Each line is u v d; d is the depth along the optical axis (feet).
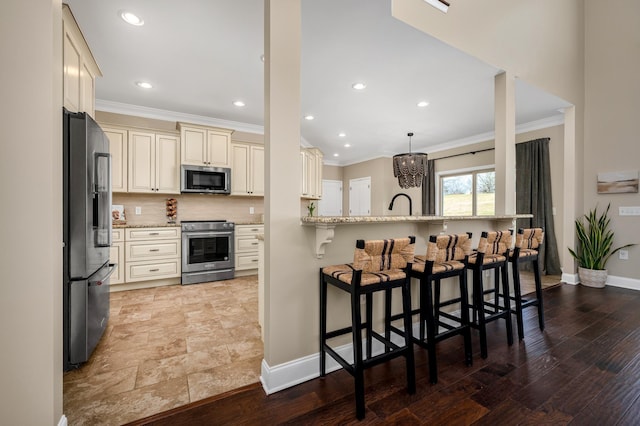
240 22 7.67
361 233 6.67
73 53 6.46
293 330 5.57
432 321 5.66
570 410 4.80
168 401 5.05
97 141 6.58
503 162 9.93
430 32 8.04
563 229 13.52
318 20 7.38
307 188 17.16
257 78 10.75
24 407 3.76
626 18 12.35
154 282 12.62
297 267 5.60
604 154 12.89
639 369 6.01
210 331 7.97
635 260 12.09
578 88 13.17
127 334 7.75
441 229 7.43
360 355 4.72
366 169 24.43
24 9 3.76
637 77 12.03
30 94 3.78
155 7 7.07
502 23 9.93
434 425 4.47
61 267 4.19
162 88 11.58
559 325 8.36
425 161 11.28
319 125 15.64
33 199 3.80
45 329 3.84
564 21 12.37
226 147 14.49
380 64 9.41
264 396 5.21
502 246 7.37
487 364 6.26
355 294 4.78
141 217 13.76
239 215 16.17
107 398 5.12
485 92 11.40
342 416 4.69
